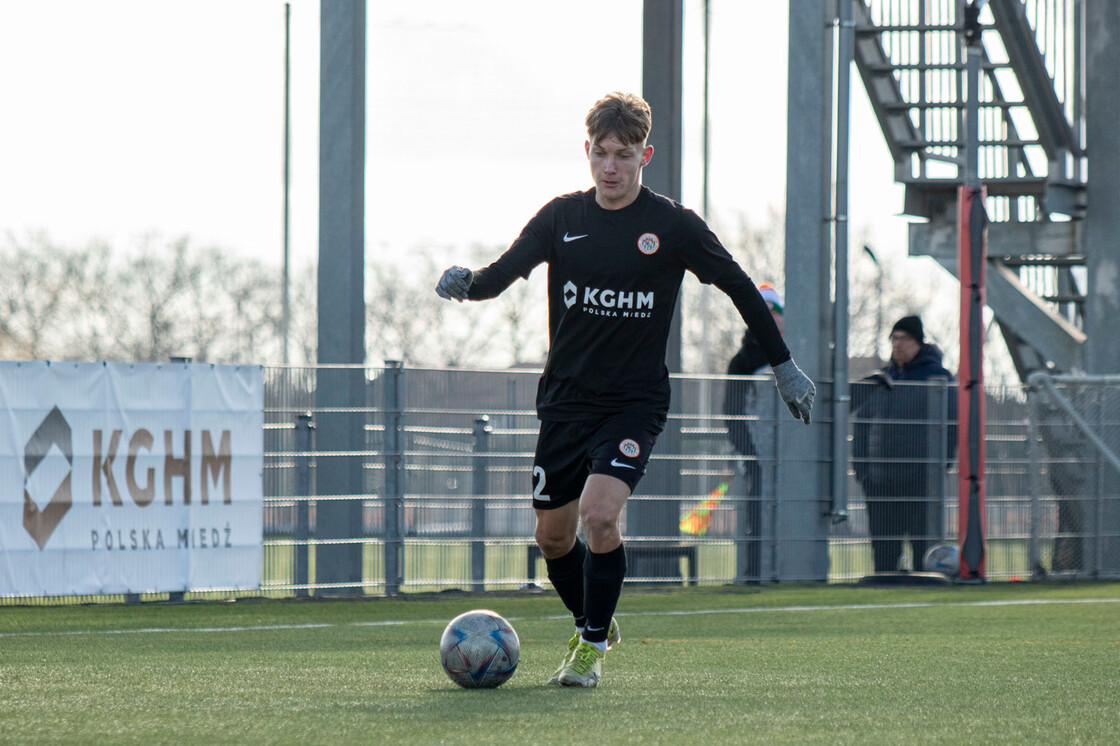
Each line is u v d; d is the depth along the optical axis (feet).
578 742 41.11
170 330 591.37
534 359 559.79
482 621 56.75
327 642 82.84
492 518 138.10
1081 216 176.35
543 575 145.18
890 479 156.04
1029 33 171.94
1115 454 163.02
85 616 106.63
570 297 58.08
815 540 152.05
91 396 116.67
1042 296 191.31
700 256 58.18
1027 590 140.36
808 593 134.92
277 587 126.31
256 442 124.98
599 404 58.08
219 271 595.88
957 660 70.69
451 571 135.85
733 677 61.36
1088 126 170.81
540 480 59.93
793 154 154.61
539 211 59.16
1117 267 169.68
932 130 178.81
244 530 124.16
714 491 149.07
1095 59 170.40
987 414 161.99
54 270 590.96
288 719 46.24
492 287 57.16
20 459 113.70
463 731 43.39
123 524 117.91
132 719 46.47
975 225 146.41
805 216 154.10
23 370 113.80
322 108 139.54
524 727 44.29
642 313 57.77
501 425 138.82
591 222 57.98
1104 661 70.33
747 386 150.92
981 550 149.18
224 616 107.24
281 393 127.85
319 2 139.74
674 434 148.25
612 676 61.77
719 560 148.46
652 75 161.68
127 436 118.21
